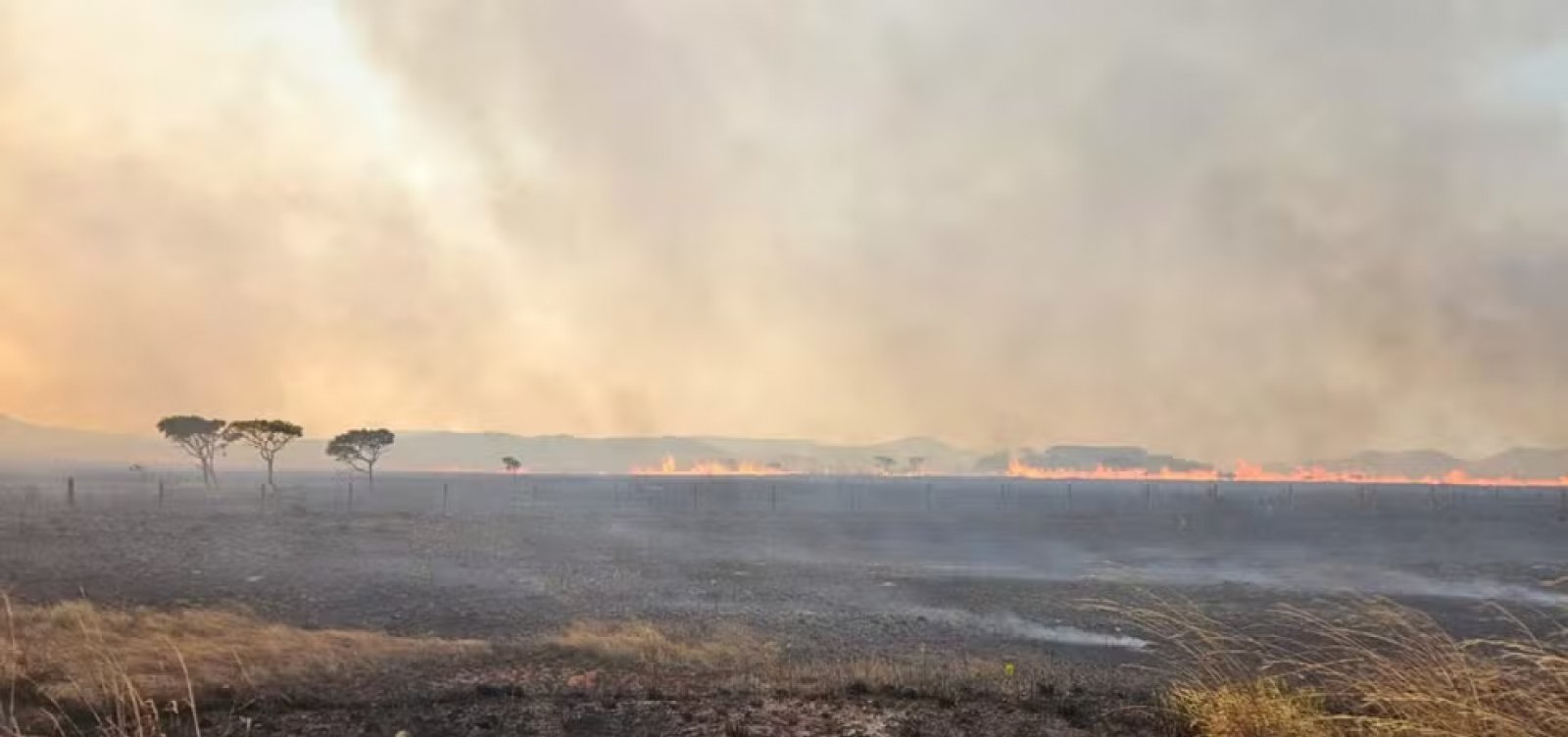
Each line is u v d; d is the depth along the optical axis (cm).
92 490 9131
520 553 4059
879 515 7800
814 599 2981
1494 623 2480
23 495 7369
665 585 3192
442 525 4981
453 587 2942
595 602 2748
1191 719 738
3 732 702
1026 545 5394
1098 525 6944
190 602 2397
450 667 1265
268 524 4550
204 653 1305
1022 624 2502
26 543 3547
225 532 4128
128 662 1141
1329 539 5956
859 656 1714
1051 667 1519
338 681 1105
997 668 1409
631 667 1270
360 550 3838
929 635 2266
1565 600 3016
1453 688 617
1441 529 6731
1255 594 3139
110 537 3800
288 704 841
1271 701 712
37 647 1184
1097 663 1764
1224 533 6312
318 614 2377
